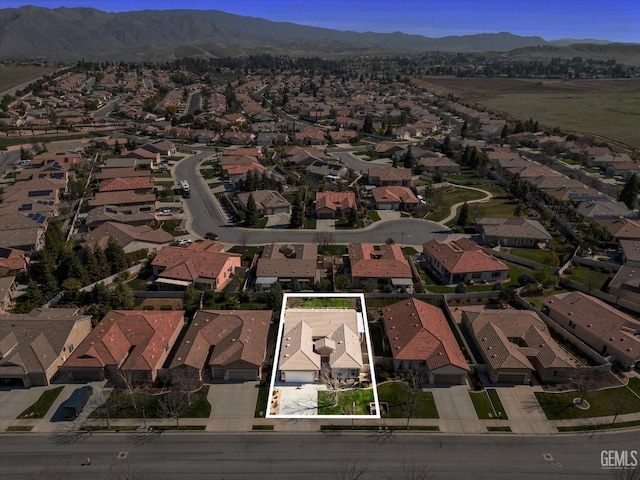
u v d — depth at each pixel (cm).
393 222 12475
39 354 6544
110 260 9406
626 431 5738
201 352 6838
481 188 15425
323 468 5241
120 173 15550
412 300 7975
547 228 11888
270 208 12938
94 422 5862
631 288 8394
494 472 5191
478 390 6406
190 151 19900
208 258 9375
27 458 5356
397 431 5744
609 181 16200
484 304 8512
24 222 11212
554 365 6488
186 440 5597
